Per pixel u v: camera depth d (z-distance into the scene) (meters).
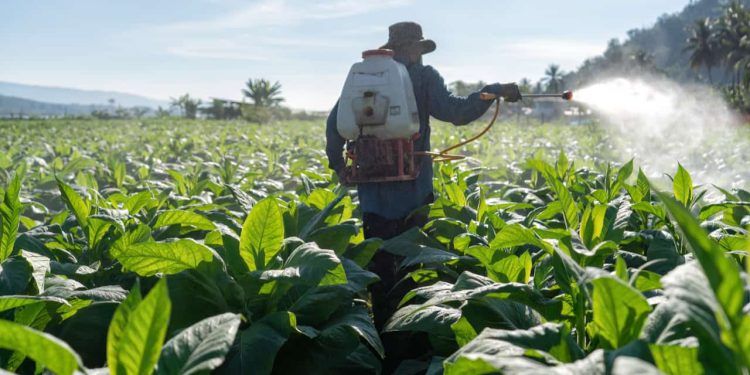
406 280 4.97
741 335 1.58
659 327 2.15
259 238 3.46
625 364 1.62
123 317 1.98
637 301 2.06
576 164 8.41
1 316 3.14
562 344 2.29
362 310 3.73
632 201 4.77
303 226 4.56
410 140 5.10
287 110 75.62
